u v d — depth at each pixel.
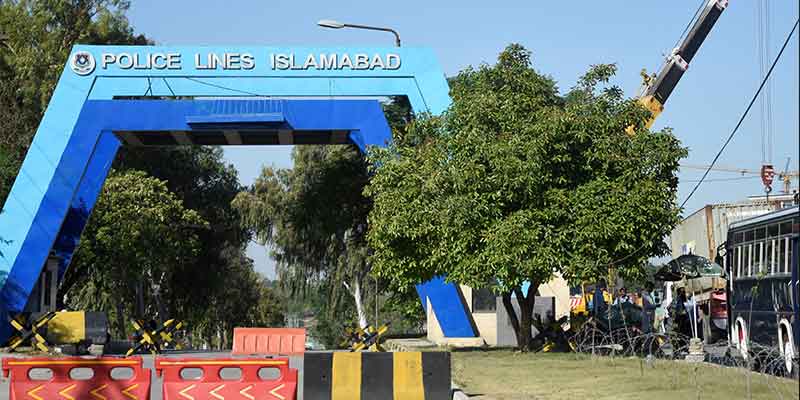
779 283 17.58
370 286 57.59
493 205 23.62
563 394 15.30
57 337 29.16
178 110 33.38
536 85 24.92
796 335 16.50
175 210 48.31
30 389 14.10
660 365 18.92
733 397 13.84
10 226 32.81
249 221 55.88
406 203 24.56
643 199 23.27
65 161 33.28
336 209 50.12
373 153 27.09
